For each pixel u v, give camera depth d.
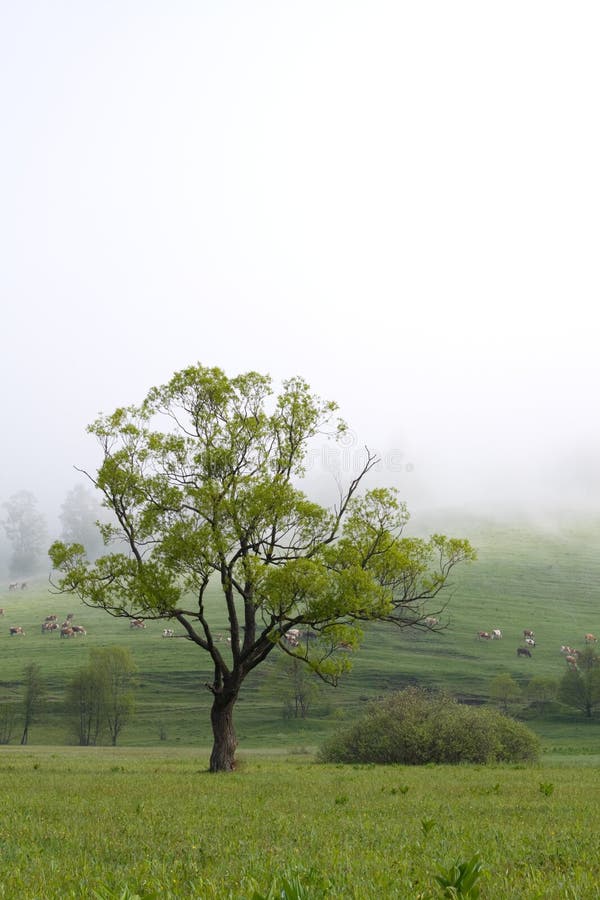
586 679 117.62
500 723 47.50
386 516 35.12
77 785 23.03
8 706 113.75
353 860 8.64
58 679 137.25
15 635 178.38
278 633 32.91
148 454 34.28
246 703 123.88
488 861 8.56
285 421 35.91
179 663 145.38
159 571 32.88
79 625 189.00
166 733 109.31
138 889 6.82
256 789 21.55
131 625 182.00
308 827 12.31
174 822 13.27
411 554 35.19
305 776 29.11
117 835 11.53
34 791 20.67
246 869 7.91
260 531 34.22
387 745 46.03
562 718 113.94
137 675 137.88
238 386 36.41
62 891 6.87
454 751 45.34
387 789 21.64
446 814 14.73
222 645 157.38
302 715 116.38
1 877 7.79
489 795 19.66
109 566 33.25
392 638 161.50
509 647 157.25
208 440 34.91
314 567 31.84
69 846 10.50
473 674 138.62
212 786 22.73
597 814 14.61
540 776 29.39
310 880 6.66
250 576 32.81
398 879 6.81
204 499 32.62
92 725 113.94
